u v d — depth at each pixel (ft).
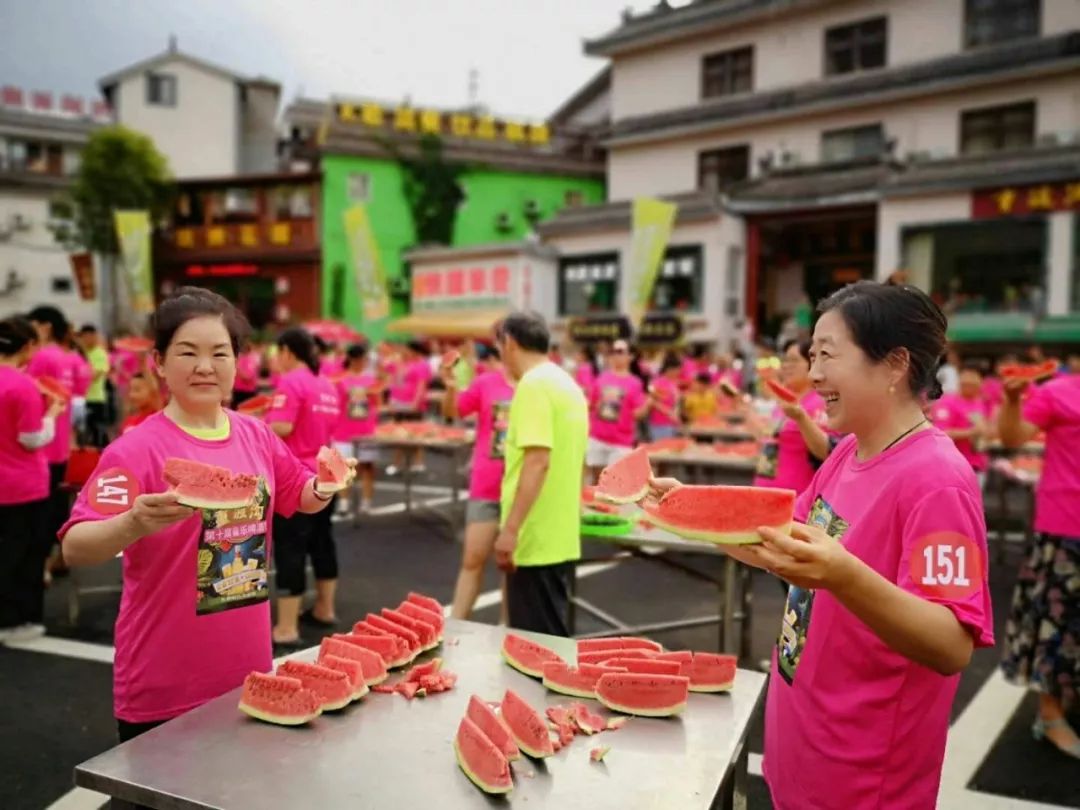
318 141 88.38
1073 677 12.64
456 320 78.43
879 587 4.87
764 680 7.61
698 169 77.41
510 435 12.82
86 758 12.23
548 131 95.20
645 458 7.62
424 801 5.38
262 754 5.96
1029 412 12.67
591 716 6.63
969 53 61.98
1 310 92.07
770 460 16.08
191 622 7.08
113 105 101.86
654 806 5.39
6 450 16.35
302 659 7.81
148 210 85.56
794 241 76.69
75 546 6.36
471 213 91.61
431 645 8.04
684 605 20.65
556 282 80.12
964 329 59.26
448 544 26.45
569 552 12.41
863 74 66.74
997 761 12.55
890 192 61.16
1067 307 55.88
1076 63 57.62
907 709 5.61
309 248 88.53
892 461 5.78
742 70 75.72
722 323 68.80
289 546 16.60
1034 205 56.39
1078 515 12.50
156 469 7.00
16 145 94.84
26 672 15.40
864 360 5.78
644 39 79.15
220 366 7.25
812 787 5.87
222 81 105.09
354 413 28.84
